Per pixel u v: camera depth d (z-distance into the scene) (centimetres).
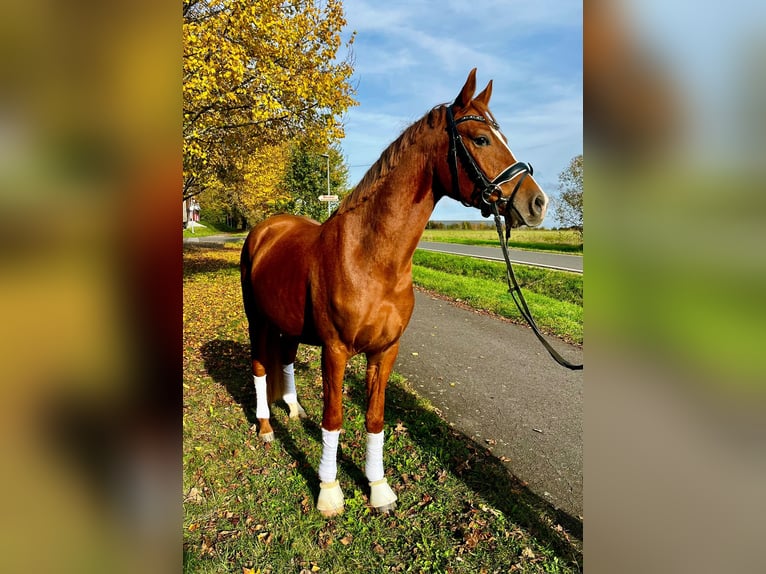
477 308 805
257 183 1380
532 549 205
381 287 206
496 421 340
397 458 280
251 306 302
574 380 436
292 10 654
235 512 227
